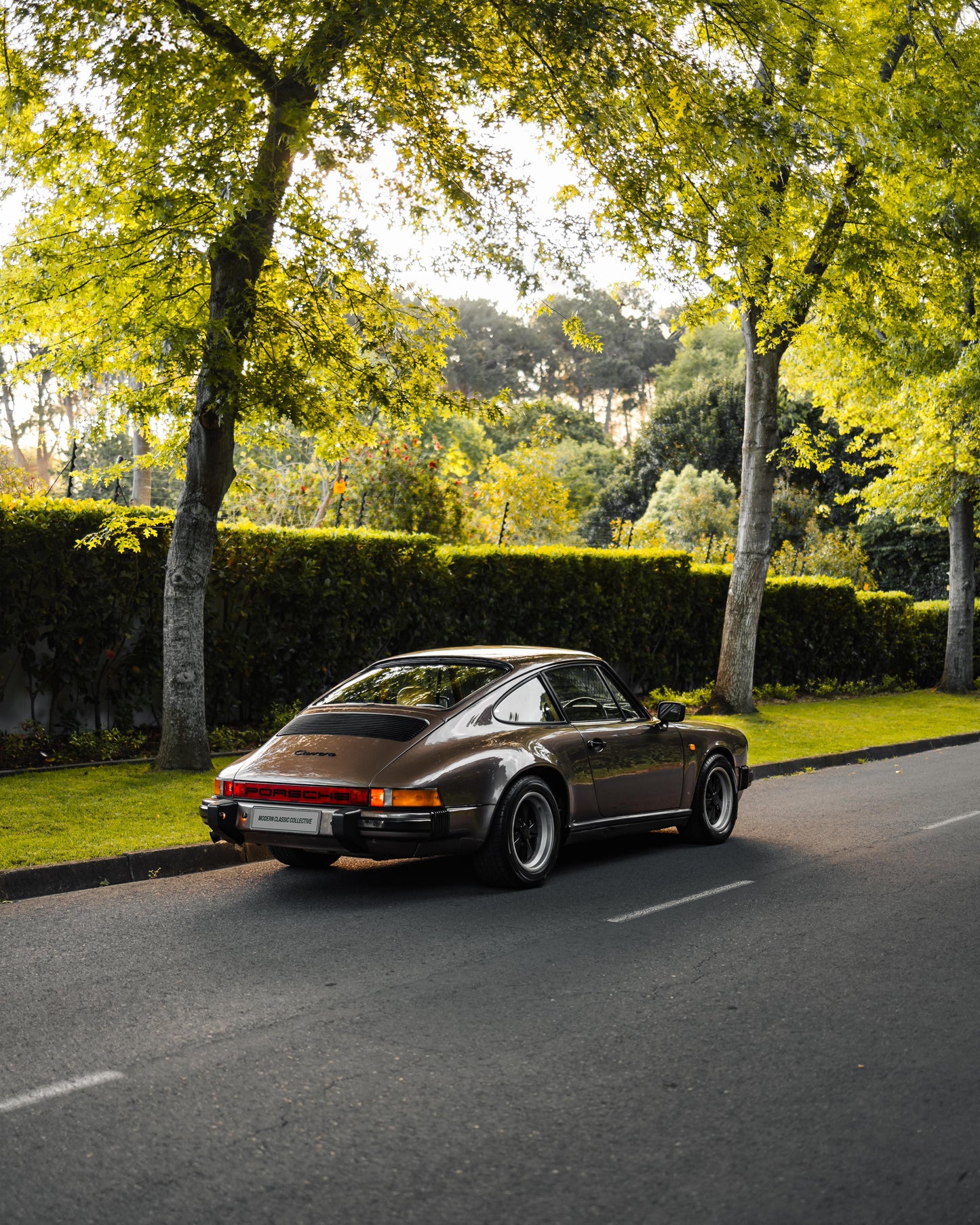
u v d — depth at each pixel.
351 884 7.91
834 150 14.26
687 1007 5.24
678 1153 3.71
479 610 17.12
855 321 17.14
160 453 13.04
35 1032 4.83
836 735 18.25
